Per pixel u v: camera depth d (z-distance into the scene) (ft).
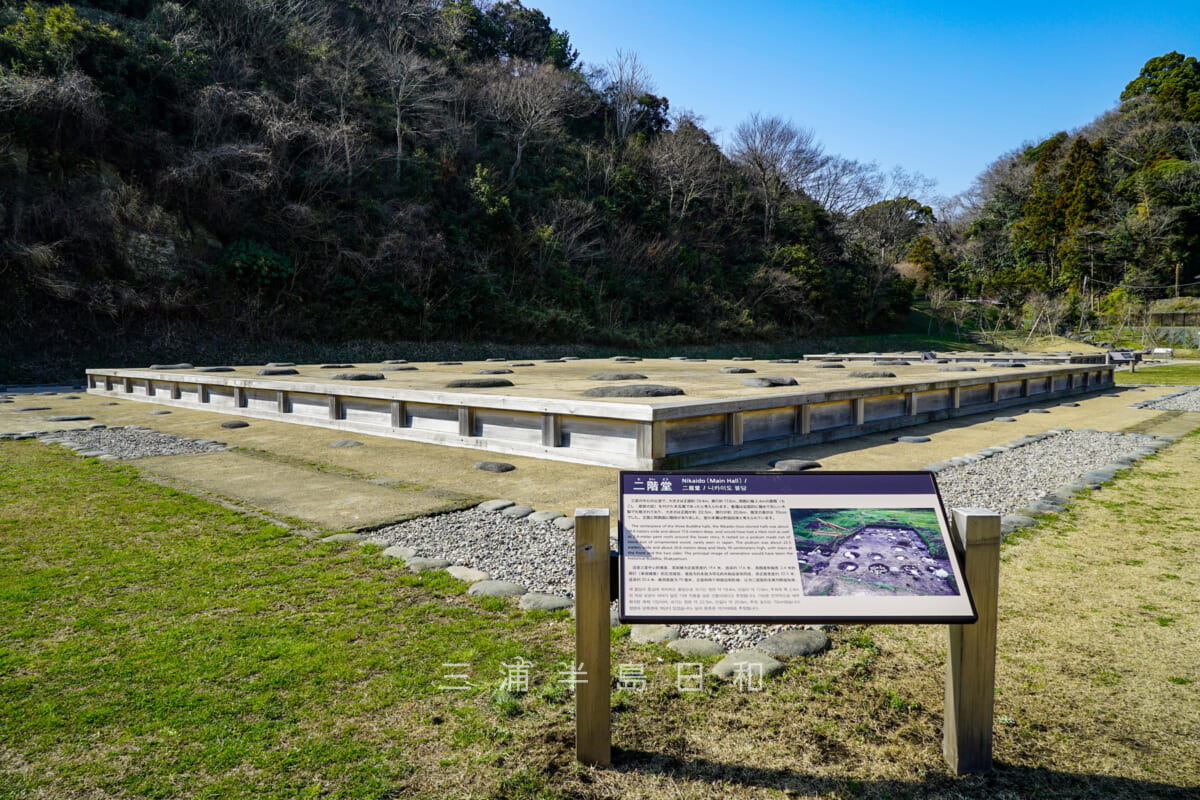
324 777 7.04
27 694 8.64
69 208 65.98
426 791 6.86
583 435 23.62
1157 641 10.39
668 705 8.59
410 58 111.75
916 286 190.90
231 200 78.28
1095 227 162.40
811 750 7.67
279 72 94.38
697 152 148.87
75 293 65.05
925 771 7.30
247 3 92.94
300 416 33.81
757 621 6.83
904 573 7.13
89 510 17.74
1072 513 17.60
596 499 18.69
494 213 104.73
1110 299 159.12
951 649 7.38
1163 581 12.87
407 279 90.27
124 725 7.96
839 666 9.70
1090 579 13.00
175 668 9.31
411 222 92.07
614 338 112.47
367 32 125.80
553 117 134.92
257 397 36.60
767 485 7.74
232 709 8.29
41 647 9.95
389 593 12.08
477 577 12.79
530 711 8.36
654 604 6.97
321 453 25.81
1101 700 8.72
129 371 46.98
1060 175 178.40
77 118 67.97
